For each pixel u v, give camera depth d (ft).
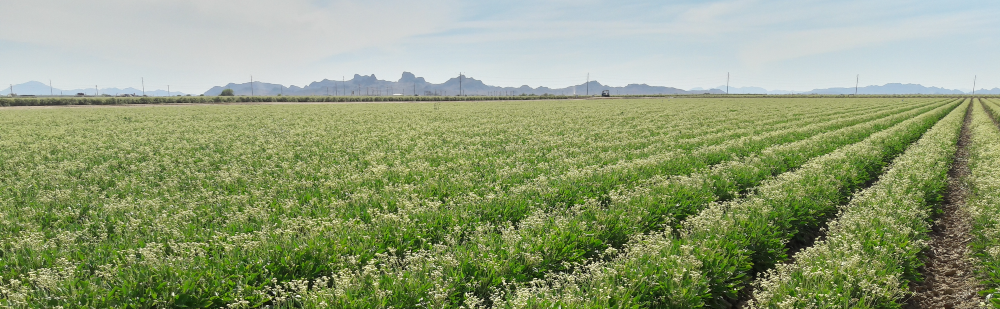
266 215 30.32
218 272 20.71
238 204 33.99
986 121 124.77
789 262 27.43
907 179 41.70
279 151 63.87
